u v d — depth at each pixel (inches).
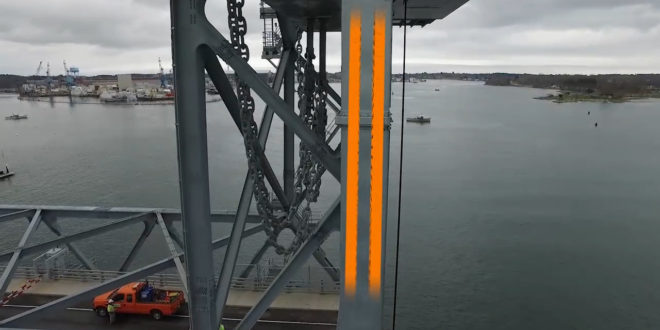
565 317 783.7
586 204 1390.3
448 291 856.3
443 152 2272.4
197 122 151.4
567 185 1619.1
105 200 1443.2
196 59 147.9
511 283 885.8
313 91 206.2
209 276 164.1
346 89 119.3
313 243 159.6
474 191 1515.7
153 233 1055.0
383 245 124.5
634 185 1625.2
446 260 980.6
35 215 425.1
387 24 116.2
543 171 1844.2
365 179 122.2
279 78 219.0
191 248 161.3
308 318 436.1
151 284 547.5
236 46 149.3
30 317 237.5
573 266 962.7
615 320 776.3
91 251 967.6
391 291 853.8
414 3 212.2
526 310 800.9
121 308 475.5
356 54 117.9
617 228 1186.6
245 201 175.0
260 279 497.7
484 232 1141.1
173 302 479.2
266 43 339.0
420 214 1274.6
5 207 432.8
